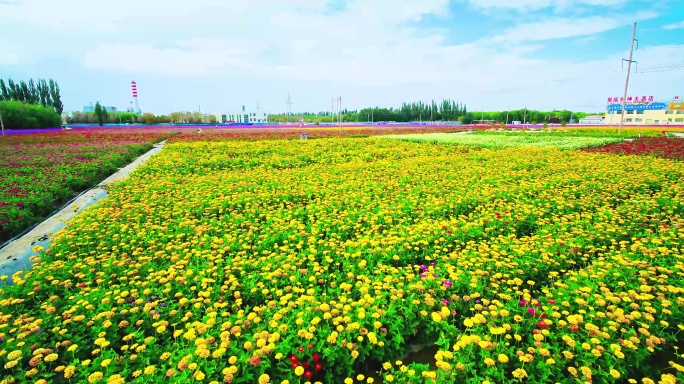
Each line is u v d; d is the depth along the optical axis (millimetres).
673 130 47656
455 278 5023
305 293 5086
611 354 3783
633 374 3811
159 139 35031
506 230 7551
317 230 7211
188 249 6527
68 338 4184
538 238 6797
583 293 4641
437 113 115312
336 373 3867
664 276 4938
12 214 8422
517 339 3873
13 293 4930
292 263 5703
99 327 4223
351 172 13789
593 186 10562
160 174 13391
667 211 8461
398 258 5887
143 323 4477
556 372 3648
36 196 10164
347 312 4328
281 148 22359
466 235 7012
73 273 5574
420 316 4504
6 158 18375
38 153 20812
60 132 46281
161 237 7012
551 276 5562
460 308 4770
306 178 12578
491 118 122500
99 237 7000
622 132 40156
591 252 6270
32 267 6051
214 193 10266
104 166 16125
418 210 8758
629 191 10234
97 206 9062
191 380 3381
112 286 5039
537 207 8820
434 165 15008
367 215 8117
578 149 21422
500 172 13055
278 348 3768
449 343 4137
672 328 4332
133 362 3863
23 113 51219
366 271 5566
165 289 4949
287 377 3602
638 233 7125
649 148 20312
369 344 3980
